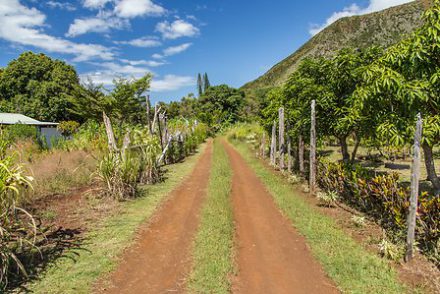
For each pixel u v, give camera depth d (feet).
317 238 20.47
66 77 140.77
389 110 21.49
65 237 20.45
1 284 14.52
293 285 15.34
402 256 17.15
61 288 14.70
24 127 56.44
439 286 14.40
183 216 25.34
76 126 100.37
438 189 20.89
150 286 15.17
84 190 31.91
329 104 30.17
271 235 21.57
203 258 17.71
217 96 199.41
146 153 38.47
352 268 16.46
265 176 42.29
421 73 18.90
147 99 48.75
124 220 23.95
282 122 44.14
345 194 27.55
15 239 19.22
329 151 65.72
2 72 145.48
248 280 15.84
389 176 22.62
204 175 43.37
